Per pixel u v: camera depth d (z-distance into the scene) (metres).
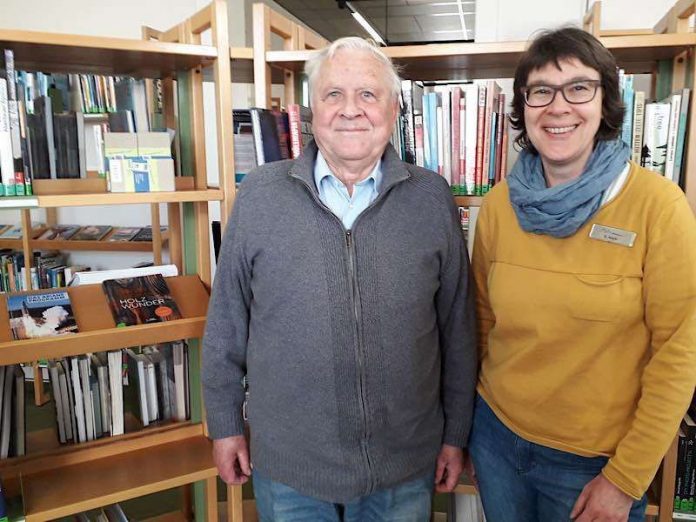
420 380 1.33
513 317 1.26
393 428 1.30
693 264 1.06
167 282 1.89
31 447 1.86
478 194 1.71
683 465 1.77
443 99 1.67
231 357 1.43
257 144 1.63
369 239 1.25
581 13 2.70
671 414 1.10
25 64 1.72
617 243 1.13
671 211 1.08
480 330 1.47
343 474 1.28
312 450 1.28
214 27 1.66
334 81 1.23
